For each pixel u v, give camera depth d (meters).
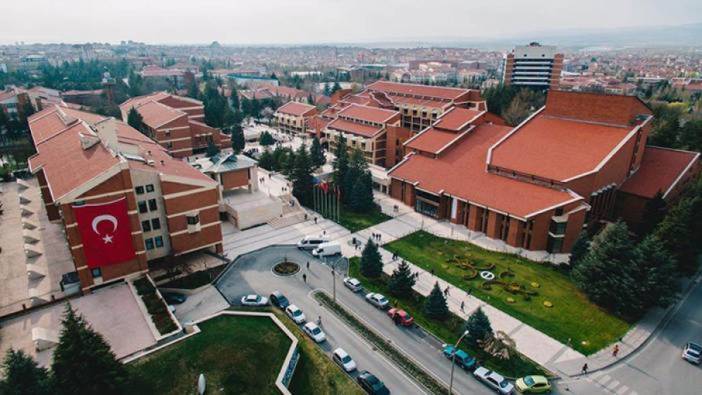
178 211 65.25
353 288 63.69
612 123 80.56
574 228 73.81
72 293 57.16
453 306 60.19
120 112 173.12
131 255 59.69
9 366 36.22
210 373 44.12
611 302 58.66
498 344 49.69
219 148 139.62
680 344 52.94
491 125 100.50
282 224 86.75
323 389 44.62
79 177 57.56
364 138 120.81
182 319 56.66
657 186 81.62
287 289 64.12
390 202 99.25
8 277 61.62
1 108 146.38
